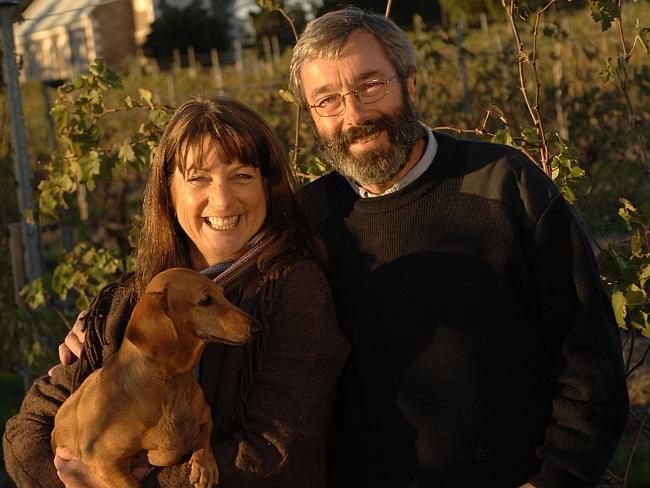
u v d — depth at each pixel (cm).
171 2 3506
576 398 286
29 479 328
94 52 3456
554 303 294
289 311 306
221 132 311
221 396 304
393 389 301
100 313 333
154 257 334
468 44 1267
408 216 304
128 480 293
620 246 466
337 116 308
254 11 2670
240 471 291
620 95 884
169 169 326
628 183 843
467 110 991
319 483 306
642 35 439
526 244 295
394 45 306
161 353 288
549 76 1028
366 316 307
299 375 298
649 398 624
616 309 387
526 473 295
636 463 545
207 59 2923
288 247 318
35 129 1462
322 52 305
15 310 733
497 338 293
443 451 295
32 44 3609
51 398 335
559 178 424
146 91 546
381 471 304
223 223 316
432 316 297
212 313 293
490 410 293
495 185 298
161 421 289
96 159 548
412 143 305
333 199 322
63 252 618
